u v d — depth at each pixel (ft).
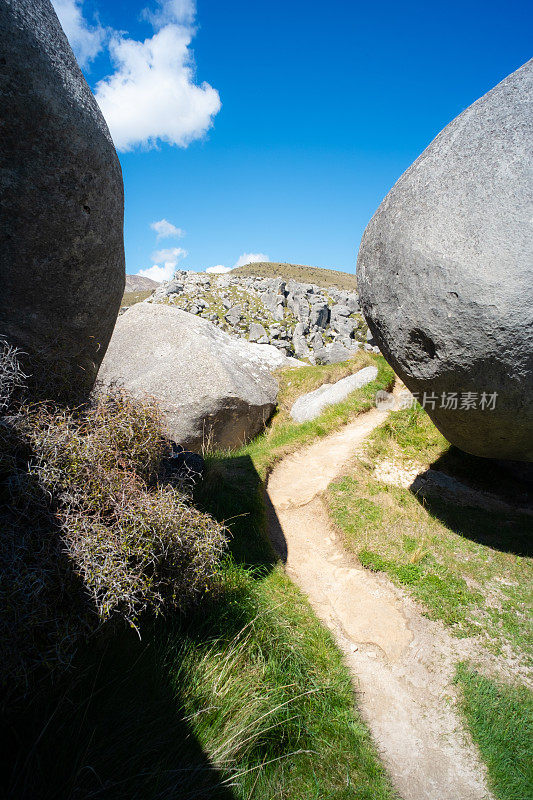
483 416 16.11
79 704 8.30
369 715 12.23
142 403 12.14
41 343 12.10
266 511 19.81
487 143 14.76
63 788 7.27
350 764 10.64
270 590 14.87
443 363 15.80
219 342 34.50
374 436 25.99
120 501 9.99
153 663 9.96
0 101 9.39
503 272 13.87
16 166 10.08
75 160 10.62
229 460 23.66
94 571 8.76
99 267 12.23
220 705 9.86
